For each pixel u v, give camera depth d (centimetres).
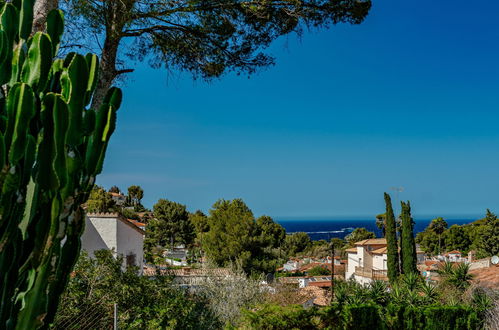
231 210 3438
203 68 826
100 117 275
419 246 7994
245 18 771
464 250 7188
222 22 770
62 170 236
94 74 273
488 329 1323
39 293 239
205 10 745
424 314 1294
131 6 682
